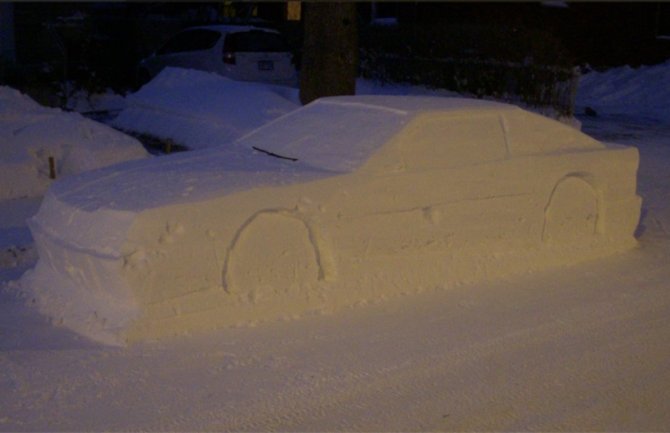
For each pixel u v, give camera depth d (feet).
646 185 40.04
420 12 91.04
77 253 19.56
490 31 69.51
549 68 64.44
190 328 19.48
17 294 21.99
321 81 44.57
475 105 25.14
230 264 19.97
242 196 20.07
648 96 77.92
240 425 15.55
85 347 18.69
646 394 17.35
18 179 34.24
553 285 23.84
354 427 15.64
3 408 15.97
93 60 69.97
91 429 15.25
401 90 73.82
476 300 22.35
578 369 18.34
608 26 87.30
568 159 25.77
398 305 21.80
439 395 16.97
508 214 24.49
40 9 68.18
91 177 22.65
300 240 20.94
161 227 19.06
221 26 64.49
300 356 18.51
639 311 21.91
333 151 23.34
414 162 22.82
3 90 40.09
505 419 16.14
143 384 16.99
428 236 22.95
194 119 45.70
